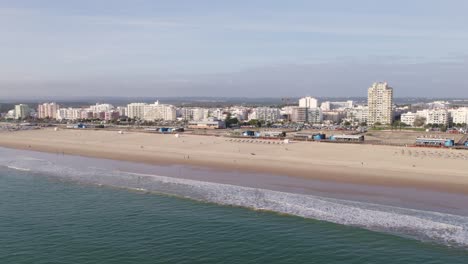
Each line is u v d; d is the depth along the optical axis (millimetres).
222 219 62219
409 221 60125
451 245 51594
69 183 87875
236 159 119625
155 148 148875
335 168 102312
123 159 125750
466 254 49094
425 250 50281
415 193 76188
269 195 75812
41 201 73188
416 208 66562
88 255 49875
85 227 59375
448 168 97688
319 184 84875
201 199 73375
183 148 146375
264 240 53969
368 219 61219
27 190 81438
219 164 112125
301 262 47688
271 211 65750
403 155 120062
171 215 64438
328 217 62406
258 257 49125
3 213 66125
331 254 49625
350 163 108000
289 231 56938
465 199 71562
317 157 119375
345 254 49562
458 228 57156
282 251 50594
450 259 47844
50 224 60750
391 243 52375
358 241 53219
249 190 80125
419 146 147875
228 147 146500
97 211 67000
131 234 56469
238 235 55750
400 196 74188
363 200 71812
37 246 52656
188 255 49750
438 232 55812
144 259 48719
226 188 81938
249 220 61625
